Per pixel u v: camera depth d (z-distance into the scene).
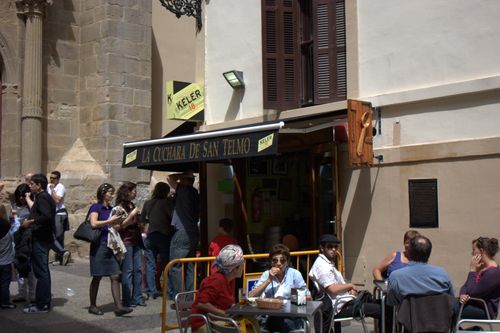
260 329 6.17
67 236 15.88
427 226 8.04
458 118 7.91
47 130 16.69
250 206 10.48
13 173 16.27
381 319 6.59
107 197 8.86
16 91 16.41
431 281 5.46
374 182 8.61
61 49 17.00
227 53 11.03
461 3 7.96
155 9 18.88
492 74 7.66
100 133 16.77
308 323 5.30
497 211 7.44
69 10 17.17
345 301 6.82
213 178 11.34
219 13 11.23
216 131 8.73
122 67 17.02
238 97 10.77
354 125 8.28
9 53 16.36
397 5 8.61
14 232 9.67
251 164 10.55
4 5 16.33
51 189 13.65
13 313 8.85
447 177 7.91
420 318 5.41
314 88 9.53
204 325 5.62
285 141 9.73
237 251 5.84
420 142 8.25
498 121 7.56
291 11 10.18
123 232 9.34
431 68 8.23
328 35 9.47
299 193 10.59
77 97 17.27
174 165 11.89
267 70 10.08
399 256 7.32
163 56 18.94
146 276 10.66
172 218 9.73
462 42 7.94
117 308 8.75
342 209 8.97
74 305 9.48
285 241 9.70
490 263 6.34
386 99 8.55
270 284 6.59
